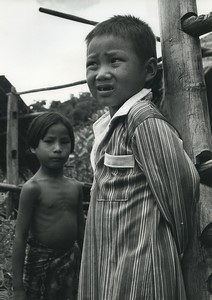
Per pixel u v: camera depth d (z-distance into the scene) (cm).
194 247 167
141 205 146
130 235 144
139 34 163
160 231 142
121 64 158
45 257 232
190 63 178
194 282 164
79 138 677
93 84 162
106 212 152
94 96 165
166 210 141
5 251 284
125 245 144
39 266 233
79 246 247
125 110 154
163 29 186
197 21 175
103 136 163
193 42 180
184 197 143
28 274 235
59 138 235
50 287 232
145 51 164
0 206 477
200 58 181
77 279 241
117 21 164
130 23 164
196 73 178
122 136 154
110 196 152
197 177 148
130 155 150
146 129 146
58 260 233
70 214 238
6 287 262
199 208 171
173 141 145
